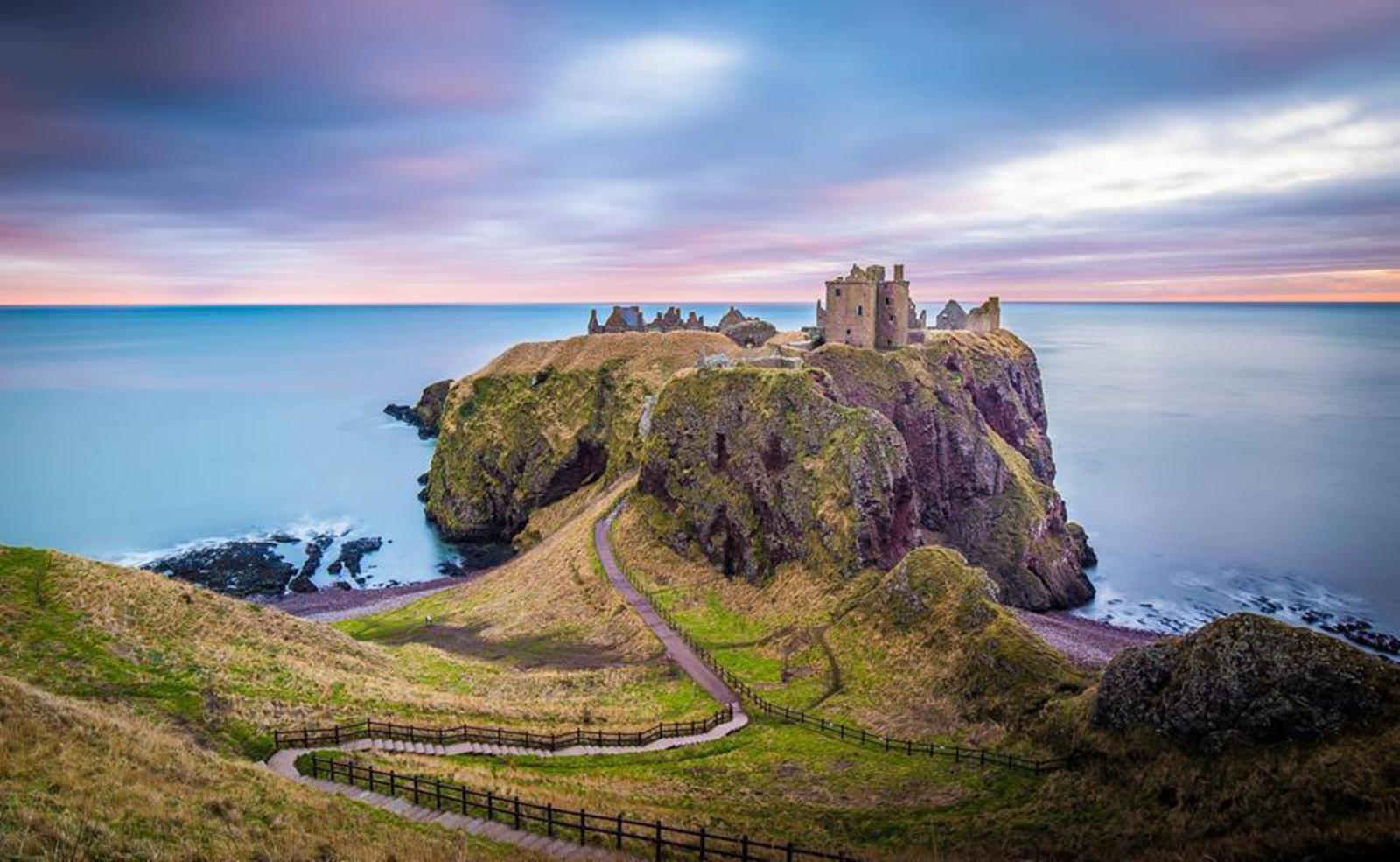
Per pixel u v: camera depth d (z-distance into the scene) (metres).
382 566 115.25
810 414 85.75
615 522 96.88
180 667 42.28
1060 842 30.53
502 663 64.56
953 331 142.50
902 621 59.44
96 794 23.34
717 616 74.31
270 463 181.38
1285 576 107.88
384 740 39.28
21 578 47.25
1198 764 33.19
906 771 40.62
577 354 147.50
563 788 35.12
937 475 107.38
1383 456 181.50
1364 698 31.47
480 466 135.75
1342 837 24.00
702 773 40.88
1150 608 98.00
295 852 22.97
